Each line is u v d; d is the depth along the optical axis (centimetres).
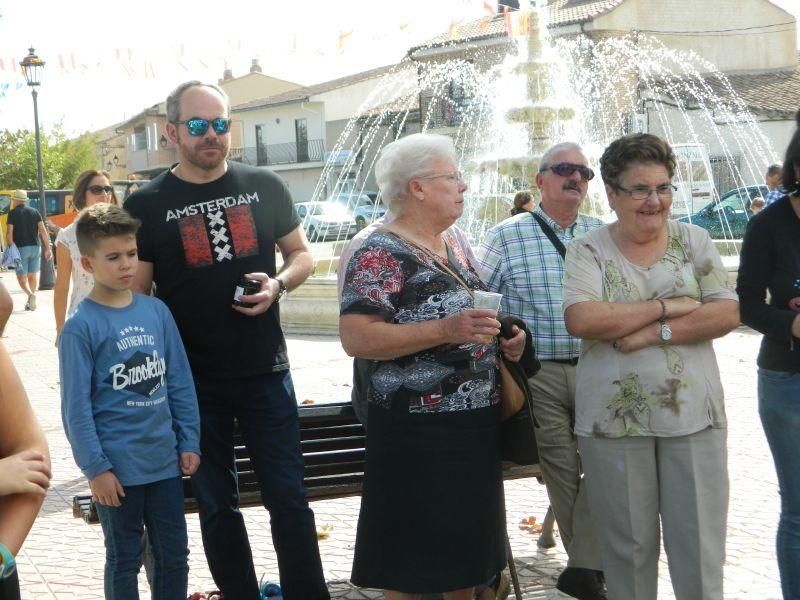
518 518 595
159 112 6272
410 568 357
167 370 394
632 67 4253
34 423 233
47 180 6562
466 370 356
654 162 363
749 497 609
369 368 370
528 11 1577
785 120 3906
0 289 272
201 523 425
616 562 376
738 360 1088
